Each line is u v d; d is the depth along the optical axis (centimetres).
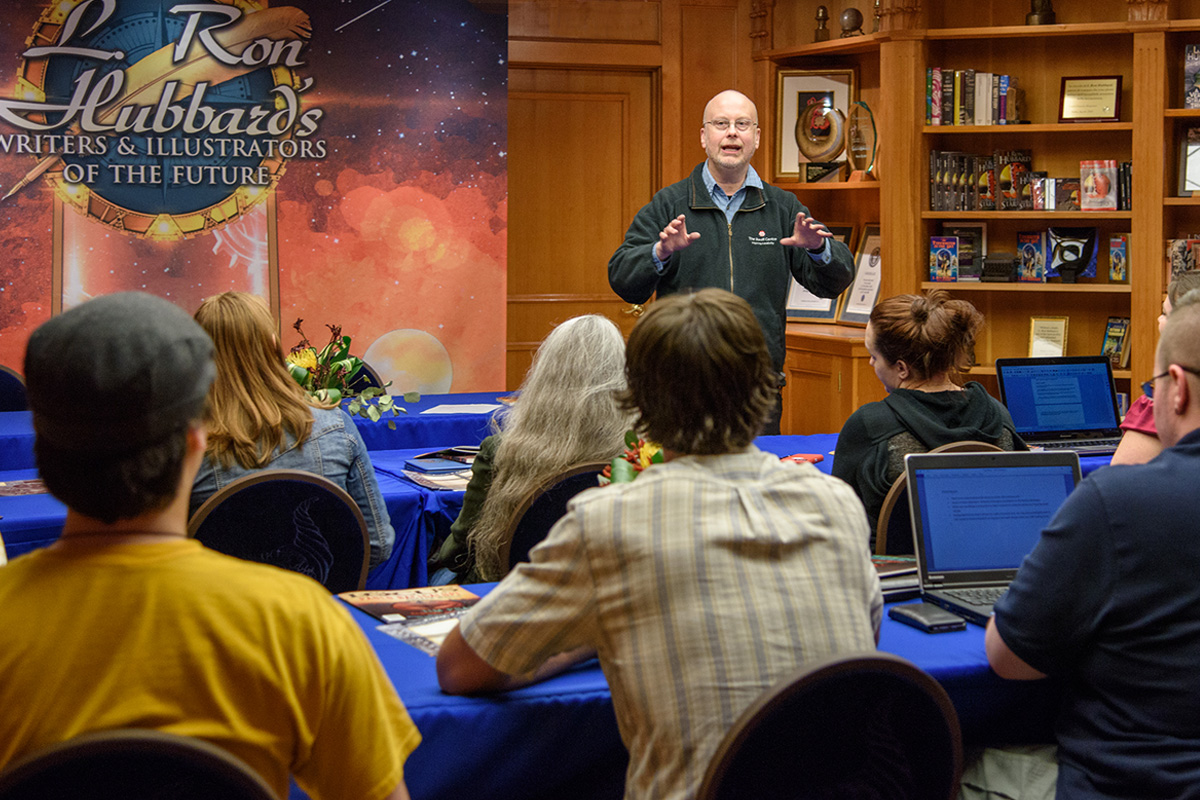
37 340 95
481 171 578
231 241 546
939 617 172
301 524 224
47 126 516
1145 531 138
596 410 230
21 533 247
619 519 121
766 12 619
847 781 117
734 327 128
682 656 117
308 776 106
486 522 238
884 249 568
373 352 571
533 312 637
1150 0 519
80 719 94
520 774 142
